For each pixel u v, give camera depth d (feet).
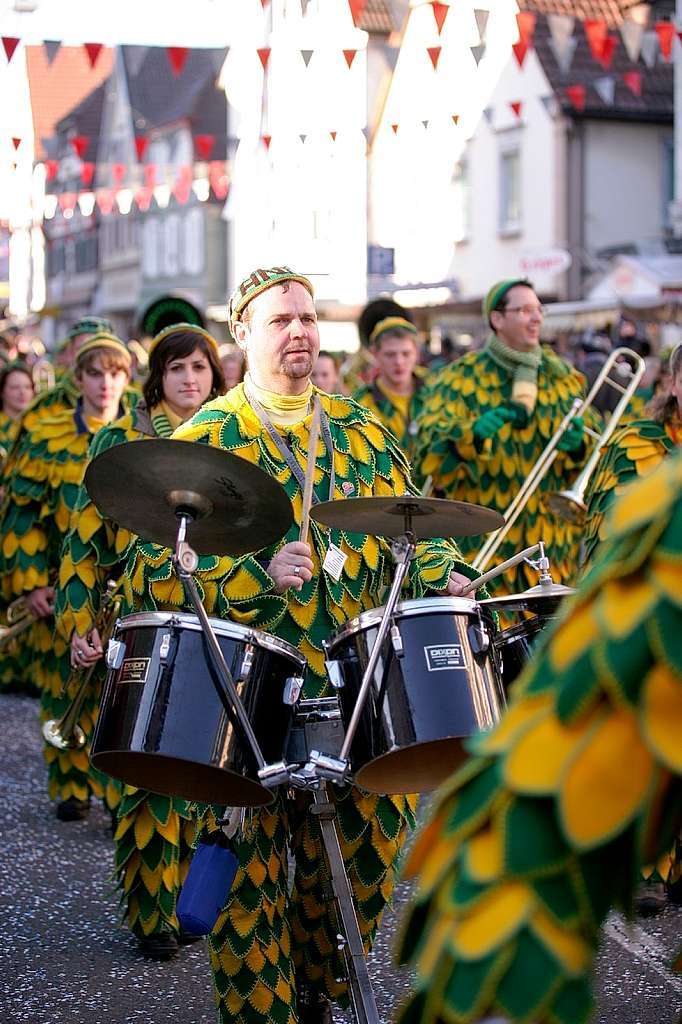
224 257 168.96
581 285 104.73
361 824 13.89
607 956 17.80
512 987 6.20
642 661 6.20
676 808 6.53
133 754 13.39
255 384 14.60
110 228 204.03
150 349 19.84
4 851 23.15
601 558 6.59
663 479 6.45
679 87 86.17
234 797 13.09
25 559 24.97
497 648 14.20
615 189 105.50
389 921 19.71
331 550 13.93
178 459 11.85
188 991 17.29
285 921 13.62
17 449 27.07
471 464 25.50
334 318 96.68
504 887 6.35
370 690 12.74
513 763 6.41
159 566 14.05
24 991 17.20
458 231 115.14
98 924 19.76
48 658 25.09
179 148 158.71
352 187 92.79
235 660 12.58
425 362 73.36
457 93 74.74
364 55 67.26
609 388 41.78
